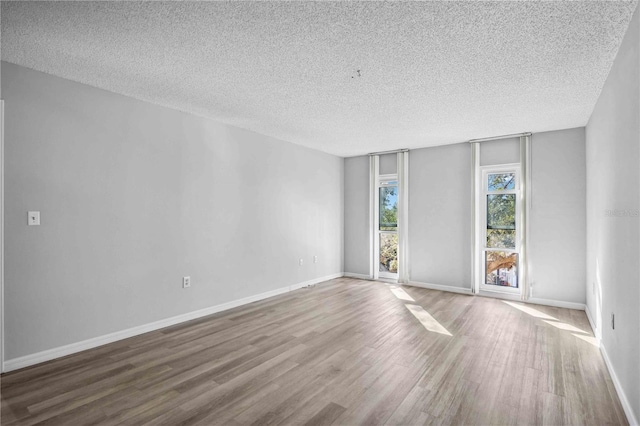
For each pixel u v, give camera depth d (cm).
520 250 515
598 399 242
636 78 209
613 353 273
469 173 567
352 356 315
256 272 518
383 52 264
